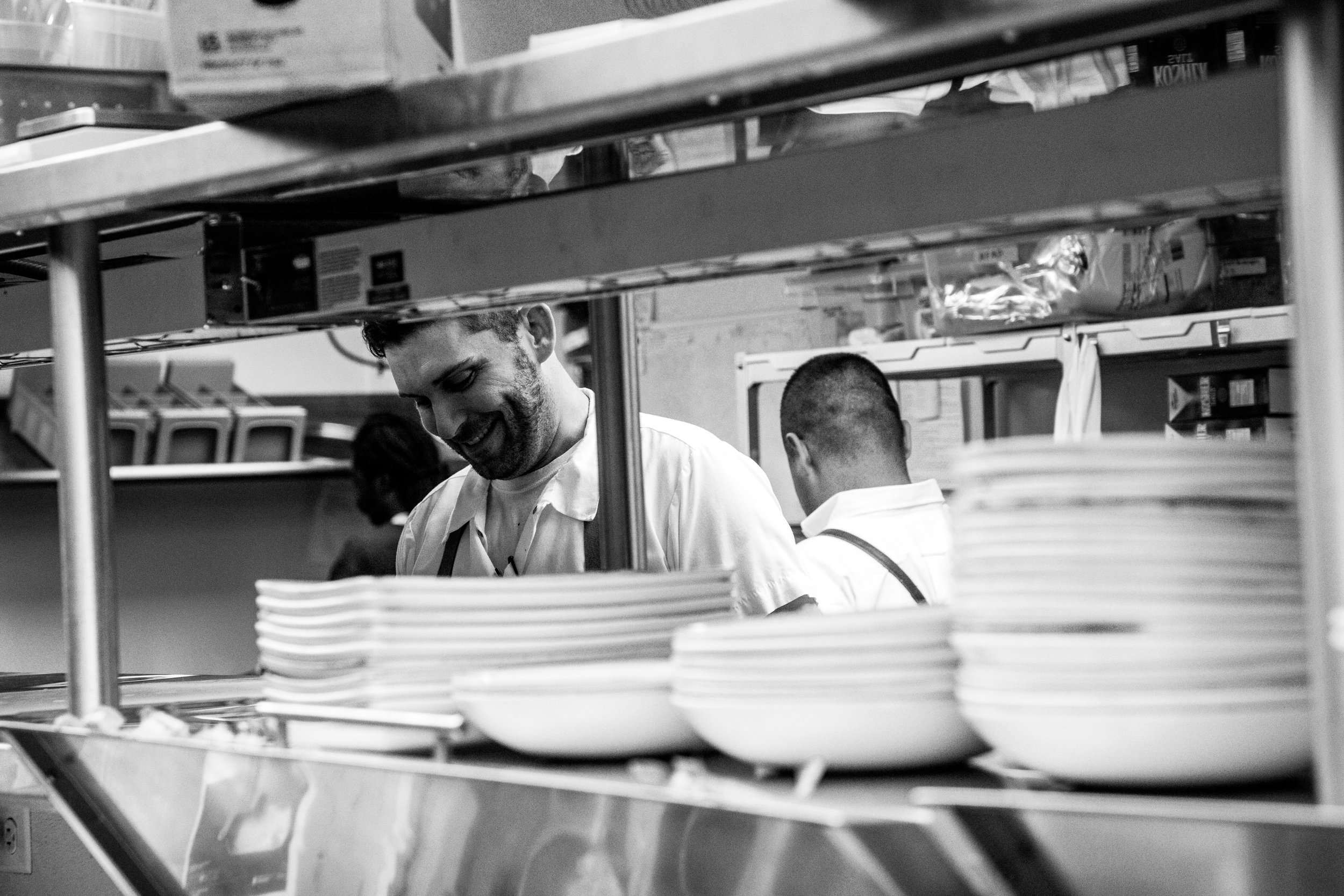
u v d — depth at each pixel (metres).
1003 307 3.15
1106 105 0.96
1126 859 0.74
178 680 1.91
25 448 4.88
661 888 1.03
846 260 1.21
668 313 4.09
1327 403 0.70
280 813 1.26
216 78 1.12
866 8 0.86
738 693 0.96
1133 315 3.06
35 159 1.46
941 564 3.07
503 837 1.11
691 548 2.42
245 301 1.58
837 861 0.90
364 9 1.10
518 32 1.27
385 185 1.44
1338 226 0.70
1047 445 0.82
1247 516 0.82
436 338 2.29
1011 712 0.84
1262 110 0.90
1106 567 0.81
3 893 2.03
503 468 2.41
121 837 1.42
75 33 1.55
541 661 1.21
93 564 1.46
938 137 1.04
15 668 4.96
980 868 0.77
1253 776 0.82
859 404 3.26
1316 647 0.71
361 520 5.91
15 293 1.88
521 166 1.36
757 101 1.07
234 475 5.23
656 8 1.34
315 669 1.22
